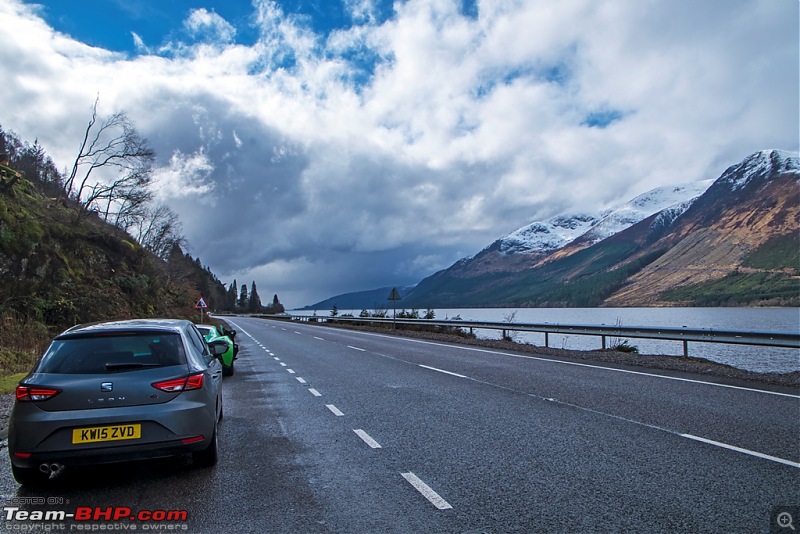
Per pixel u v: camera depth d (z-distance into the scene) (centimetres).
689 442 640
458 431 718
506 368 1406
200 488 514
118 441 512
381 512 442
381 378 1261
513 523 413
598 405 880
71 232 2955
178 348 580
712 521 411
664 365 1423
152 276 3916
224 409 927
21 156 4619
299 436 714
